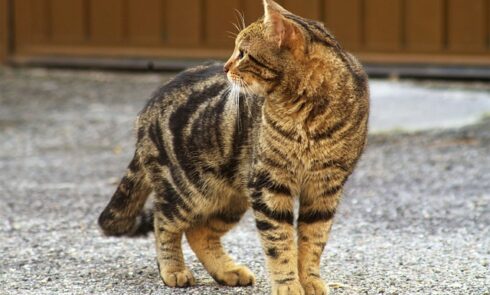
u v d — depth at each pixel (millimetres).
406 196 10711
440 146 13219
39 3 18891
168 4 18016
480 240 8836
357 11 16984
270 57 6867
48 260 8398
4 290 7539
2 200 10805
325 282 7367
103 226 8211
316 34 6922
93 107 16312
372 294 7297
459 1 16484
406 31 16844
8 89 17625
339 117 6844
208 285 7680
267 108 6930
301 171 6980
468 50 16578
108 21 18500
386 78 17125
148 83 17906
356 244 8805
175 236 7758
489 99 15562
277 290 7004
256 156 6996
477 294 7254
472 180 11359
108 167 12594
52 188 11414
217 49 17812
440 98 15688
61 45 18891
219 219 7812
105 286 7629
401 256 8344
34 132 14812
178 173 7586
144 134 7836
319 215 7180
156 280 7801
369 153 12961
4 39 19109
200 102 7523
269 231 7043
